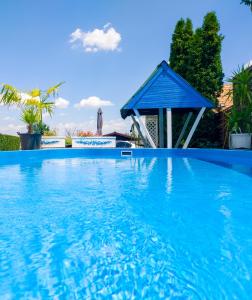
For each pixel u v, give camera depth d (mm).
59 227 3178
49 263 2285
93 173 7961
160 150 13852
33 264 2266
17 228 3139
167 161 11391
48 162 11406
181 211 3836
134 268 2186
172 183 6145
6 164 10469
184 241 2742
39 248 2586
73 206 4145
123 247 2607
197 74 16922
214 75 16875
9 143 13148
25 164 10570
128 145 18562
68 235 2922
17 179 6836
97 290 1877
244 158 10156
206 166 9383
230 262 2285
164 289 1881
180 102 14219
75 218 3523
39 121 13234
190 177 6980
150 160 12016
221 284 1941
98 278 2035
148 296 1801
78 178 7000
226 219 3461
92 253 2471
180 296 1797
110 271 2143
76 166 9852
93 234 2949
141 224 3287
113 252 2492
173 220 3432
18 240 2781
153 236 2891
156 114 18219
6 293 1855
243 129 12047
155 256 2402
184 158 12727
